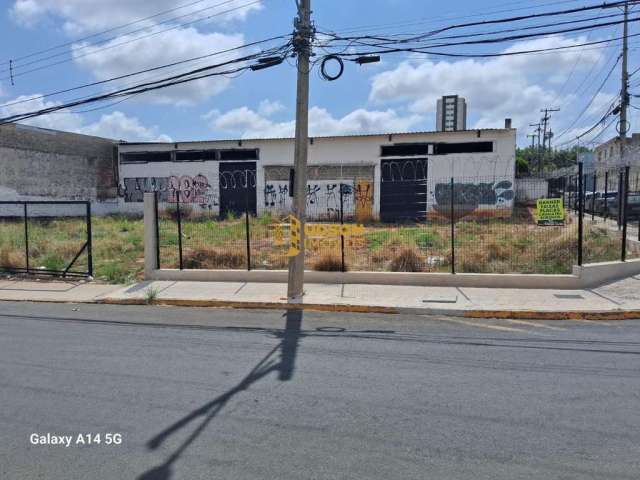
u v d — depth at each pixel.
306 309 10.18
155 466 3.72
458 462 3.75
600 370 5.93
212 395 5.16
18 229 22.44
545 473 3.58
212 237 18.88
